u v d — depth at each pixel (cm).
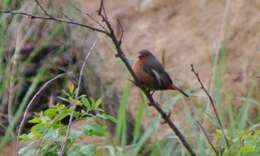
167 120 742
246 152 748
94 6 1386
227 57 1245
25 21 1138
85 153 709
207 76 1224
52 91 1150
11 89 1104
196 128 908
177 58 1302
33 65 1184
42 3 1104
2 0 1155
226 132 819
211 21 1334
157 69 836
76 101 722
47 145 711
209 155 857
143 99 892
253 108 1107
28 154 707
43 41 1165
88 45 1135
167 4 1399
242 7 1316
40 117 723
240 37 1277
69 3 1115
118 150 834
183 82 1224
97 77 1124
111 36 677
